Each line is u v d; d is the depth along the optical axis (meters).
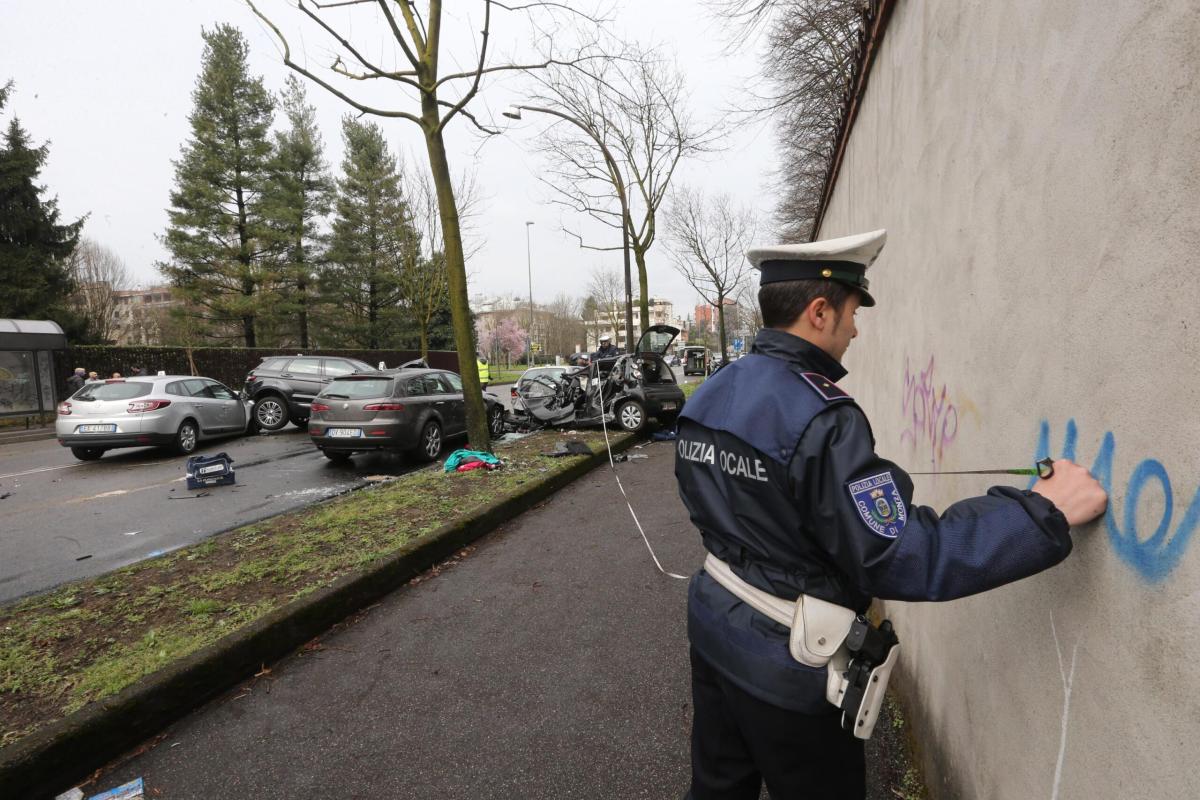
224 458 8.46
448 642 3.67
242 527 5.84
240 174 30.12
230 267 29.56
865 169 4.37
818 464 1.23
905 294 2.96
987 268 1.76
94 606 3.88
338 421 9.56
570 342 77.00
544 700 3.03
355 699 3.09
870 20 3.72
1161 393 0.94
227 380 24.66
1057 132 1.31
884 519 1.17
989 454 1.72
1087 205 1.18
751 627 1.39
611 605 4.13
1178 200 0.89
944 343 2.21
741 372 1.48
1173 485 0.91
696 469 1.51
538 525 6.16
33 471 10.03
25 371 18.27
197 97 29.09
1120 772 1.04
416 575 4.78
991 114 1.74
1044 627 1.33
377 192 35.53
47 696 2.80
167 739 2.80
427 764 2.59
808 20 11.70
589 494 7.52
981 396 1.80
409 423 9.67
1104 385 1.11
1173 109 0.90
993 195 1.71
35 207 25.66
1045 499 1.12
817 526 1.24
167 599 3.95
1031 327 1.45
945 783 2.02
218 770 2.58
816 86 14.02
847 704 1.30
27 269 24.89
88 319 27.16
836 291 1.44
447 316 41.47
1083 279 1.19
